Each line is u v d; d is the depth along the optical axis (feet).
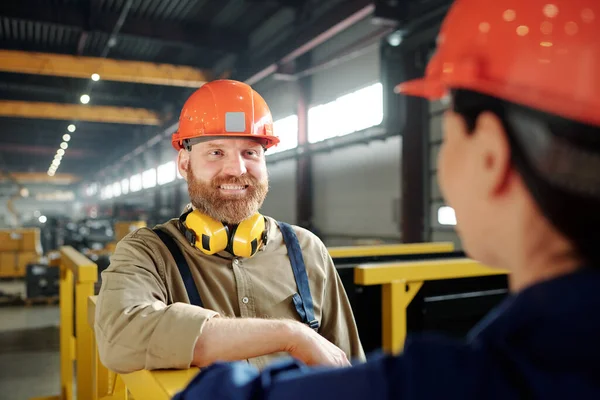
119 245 4.04
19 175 119.75
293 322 3.18
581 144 1.09
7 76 48.39
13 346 17.07
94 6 31.96
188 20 36.52
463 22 1.51
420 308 6.61
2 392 12.77
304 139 34.30
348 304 4.98
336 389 1.18
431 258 9.00
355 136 28.53
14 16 30.25
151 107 59.98
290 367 1.42
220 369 1.42
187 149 4.48
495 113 1.24
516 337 1.11
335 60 28.17
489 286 7.18
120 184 104.12
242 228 4.26
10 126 71.56
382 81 24.07
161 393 2.68
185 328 2.96
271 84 40.11
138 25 35.06
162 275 3.94
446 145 1.43
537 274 1.20
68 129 71.00
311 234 4.93
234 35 39.01
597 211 1.08
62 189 145.89
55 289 24.64
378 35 24.06
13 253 32.17
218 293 4.13
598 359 0.99
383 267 6.19
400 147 26.32
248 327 3.03
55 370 14.52
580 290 1.06
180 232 4.30
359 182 29.78
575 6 1.28
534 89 1.21
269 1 33.14
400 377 1.11
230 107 4.38
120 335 3.14
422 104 23.72
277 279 4.42
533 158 1.14
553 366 1.02
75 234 36.50
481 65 1.36
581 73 1.21
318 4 31.12
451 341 1.17
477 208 1.30
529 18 1.33
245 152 4.44
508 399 1.02
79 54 38.73
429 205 23.73
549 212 1.12
